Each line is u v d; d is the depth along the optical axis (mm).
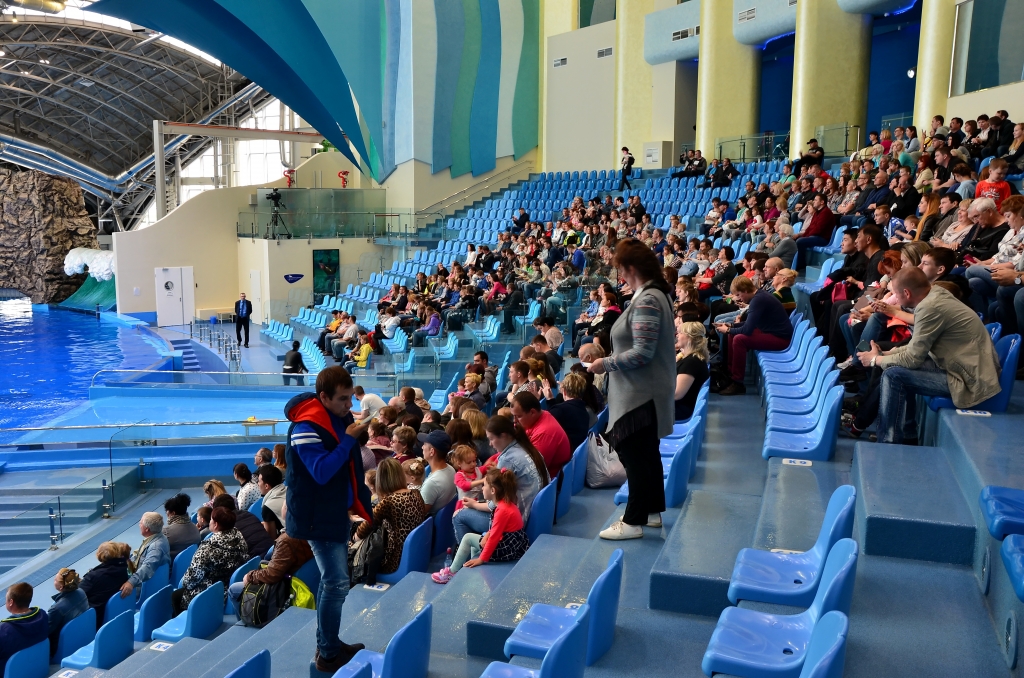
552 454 5730
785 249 10281
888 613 3174
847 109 20375
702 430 5984
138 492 12422
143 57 41656
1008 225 6887
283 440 13219
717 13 23109
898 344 5453
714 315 9578
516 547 5086
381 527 5695
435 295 18594
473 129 29062
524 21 29594
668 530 4512
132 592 7547
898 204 11312
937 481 4062
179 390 16625
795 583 3299
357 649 3906
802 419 5645
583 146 28422
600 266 14852
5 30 37906
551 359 10203
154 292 29906
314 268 28234
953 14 16719
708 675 2836
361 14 26219
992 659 2861
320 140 31922
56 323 31844
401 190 28766
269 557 6930
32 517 10672
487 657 3875
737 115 23484
